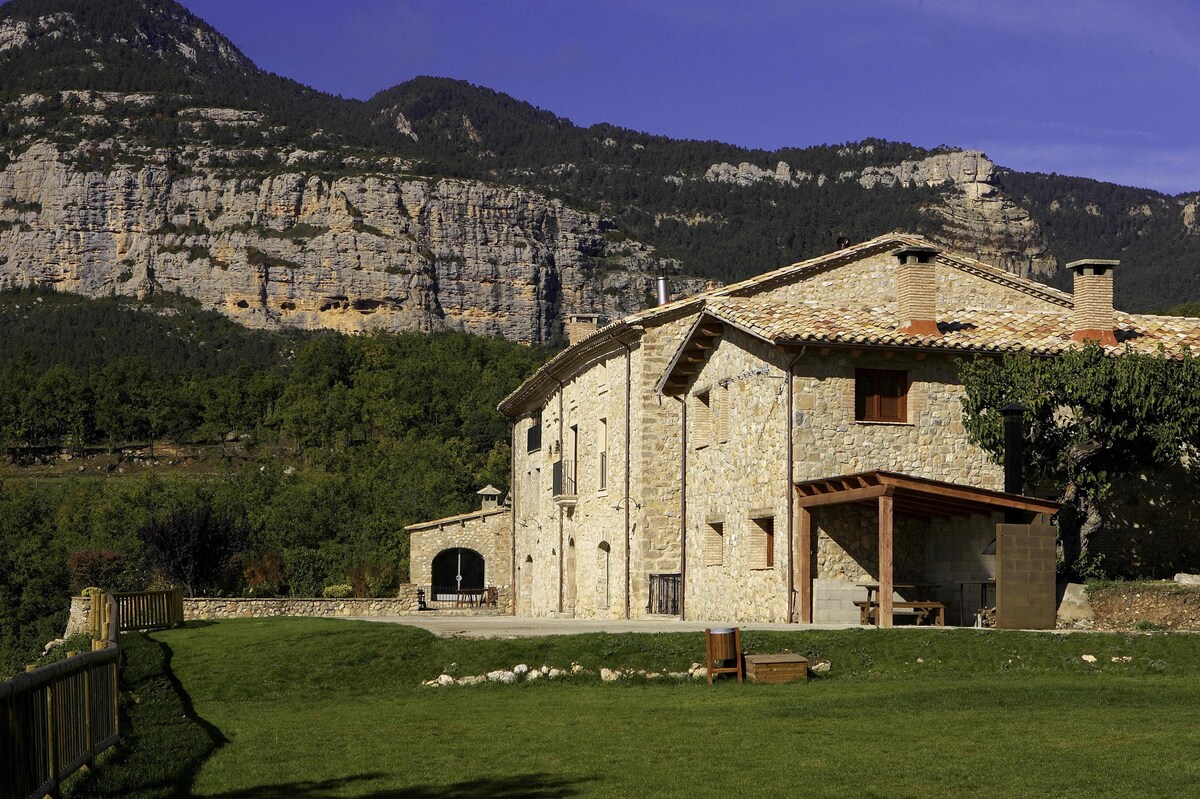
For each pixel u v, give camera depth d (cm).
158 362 19975
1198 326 3206
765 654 2116
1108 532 2936
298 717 1875
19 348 19850
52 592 7212
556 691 2048
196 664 2405
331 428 13200
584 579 4009
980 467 2819
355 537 7238
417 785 1327
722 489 3142
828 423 2764
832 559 2752
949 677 2083
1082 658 2155
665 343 3466
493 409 12438
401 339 17338
